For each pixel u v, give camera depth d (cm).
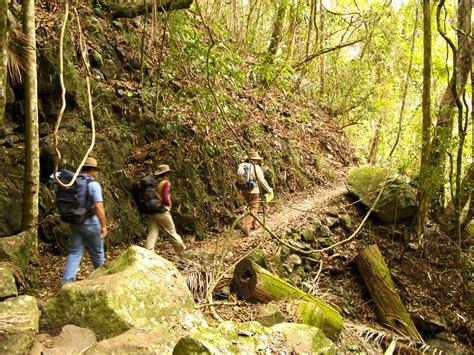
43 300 622
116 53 995
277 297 719
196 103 1016
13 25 636
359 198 1223
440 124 1159
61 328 489
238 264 750
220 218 1012
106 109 902
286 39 1917
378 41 1900
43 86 808
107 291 491
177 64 1038
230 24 1656
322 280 993
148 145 946
